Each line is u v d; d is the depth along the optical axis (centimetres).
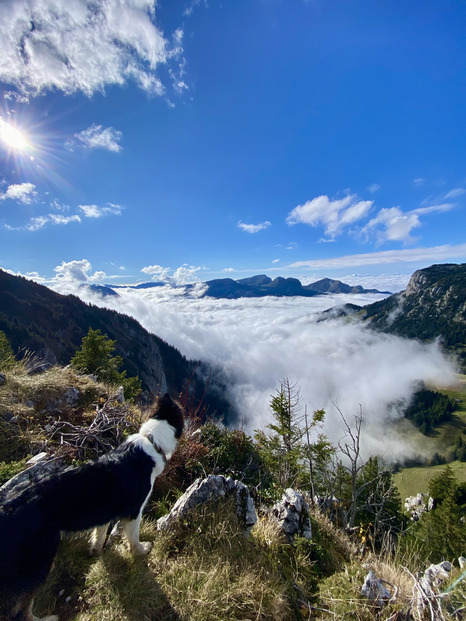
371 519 1166
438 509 2123
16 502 249
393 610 272
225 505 365
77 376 693
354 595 281
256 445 937
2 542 226
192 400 748
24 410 514
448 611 268
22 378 596
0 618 221
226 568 293
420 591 278
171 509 400
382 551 458
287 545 374
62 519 258
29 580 231
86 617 248
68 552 311
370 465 1466
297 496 434
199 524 346
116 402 623
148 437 348
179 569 296
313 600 303
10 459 436
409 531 1695
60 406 580
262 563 325
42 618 247
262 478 667
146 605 253
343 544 464
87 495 275
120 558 302
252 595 274
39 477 294
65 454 438
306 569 338
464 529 1902
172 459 521
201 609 254
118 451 330
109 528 361
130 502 302
